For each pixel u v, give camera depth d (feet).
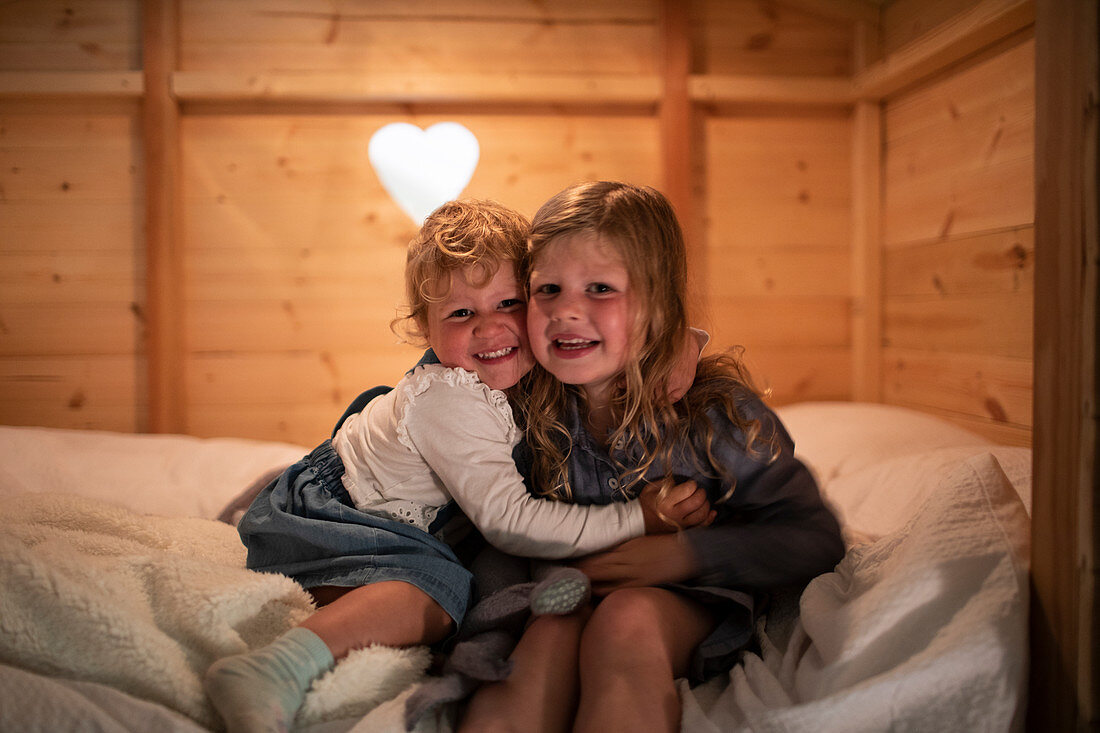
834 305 7.59
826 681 2.70
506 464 3.49
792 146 7.54
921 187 6.64
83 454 5.56
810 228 7.58
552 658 2.89
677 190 7.16
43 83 6.87
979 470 3.28
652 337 3.47
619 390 3.64
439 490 3.63
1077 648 2.64
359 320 7.38
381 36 7.23
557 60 7.37
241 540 3.83
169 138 6.97
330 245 7.33
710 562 3.29
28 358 7.18
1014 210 5.42
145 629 2.81
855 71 7.39
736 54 7.47
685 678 3.19
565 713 2.80
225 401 7.36
